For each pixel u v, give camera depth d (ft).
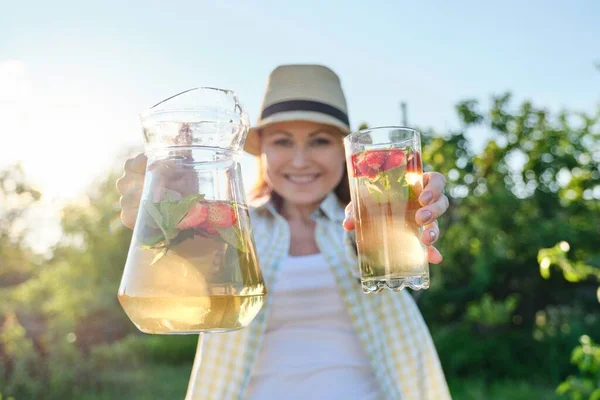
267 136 7.44
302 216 7.69
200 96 4.28
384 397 6.81
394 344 6.86
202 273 3.78
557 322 33.27
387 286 4.46
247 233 4.16
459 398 26.45
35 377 28.19
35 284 36.19
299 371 6.79
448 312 34.63
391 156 4.50
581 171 28.60
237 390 6.61
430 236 4.57
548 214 32.50
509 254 32.01
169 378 33.50
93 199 40.11
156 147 4.07
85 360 31.60
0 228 40.47
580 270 12.77
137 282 3.84
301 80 7.22
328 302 7.00
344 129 7.25
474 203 31.09
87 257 37.55
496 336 32.48
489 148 31.55
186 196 3.88
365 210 4.55
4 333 28.02
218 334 6.75
